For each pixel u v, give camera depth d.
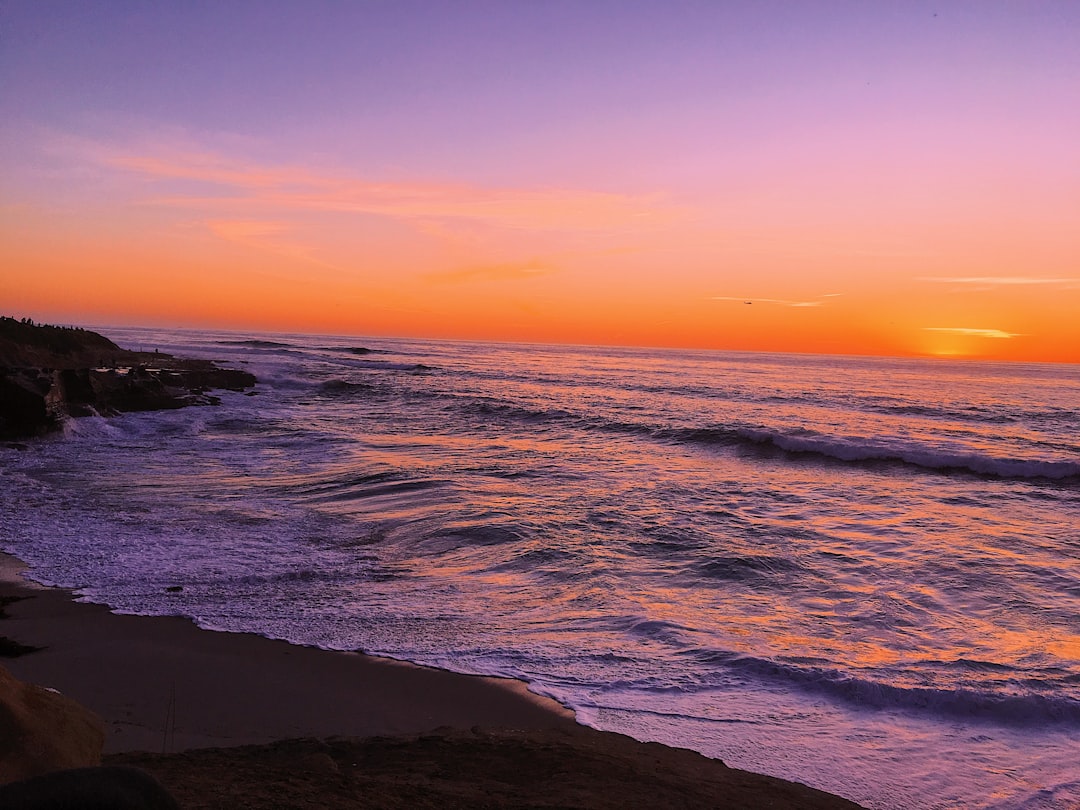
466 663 8.44
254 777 4.93
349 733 6.80
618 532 14.34
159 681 7.86
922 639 9.41
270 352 87.75
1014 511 17.58
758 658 8.58
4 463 21.20
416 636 9.22
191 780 4.79
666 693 7.79
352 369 65.31
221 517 15.07
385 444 25.98
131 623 9.52
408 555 12.73
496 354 133.50
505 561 12.43
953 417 39.47
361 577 11.53
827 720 7.28
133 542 13.16
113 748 6.26
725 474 21.67
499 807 4.79
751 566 12.29
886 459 24.17
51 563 11.92
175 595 10.57
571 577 11.62
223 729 6.82
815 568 12.38
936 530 15.26
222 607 10.13
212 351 82.12
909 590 11.36
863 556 13.16
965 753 6.67
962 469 23.09
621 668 8.36
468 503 16.34
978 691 7.72
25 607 10.03
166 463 21.58
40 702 3.58
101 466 20.98
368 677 8.05
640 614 10.05
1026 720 7.30
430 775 5.45
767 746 6.72
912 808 5.80
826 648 9.03
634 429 30.62
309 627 9.45
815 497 18.53
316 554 12.68
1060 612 10.51
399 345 173.00
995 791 6.07
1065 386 75.12
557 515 15.56
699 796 5.39
